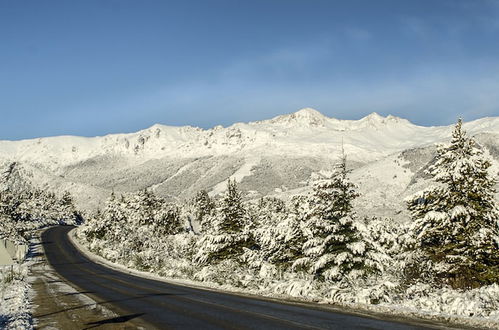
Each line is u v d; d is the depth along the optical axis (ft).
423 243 66.08
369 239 70.54
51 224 476.95
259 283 86.33
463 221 61.62
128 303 57.67
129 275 132.26
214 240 122.11
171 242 223.30
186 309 50.70
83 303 58.59
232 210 126.72
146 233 239.71
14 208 358.64
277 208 158.71
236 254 121.19
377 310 46.06
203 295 67.97
